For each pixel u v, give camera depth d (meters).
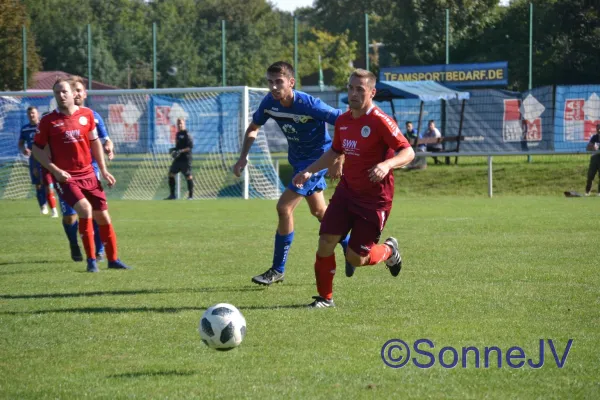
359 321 9.87
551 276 13.20
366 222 10.58
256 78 75.69
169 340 9.09
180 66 77.69
